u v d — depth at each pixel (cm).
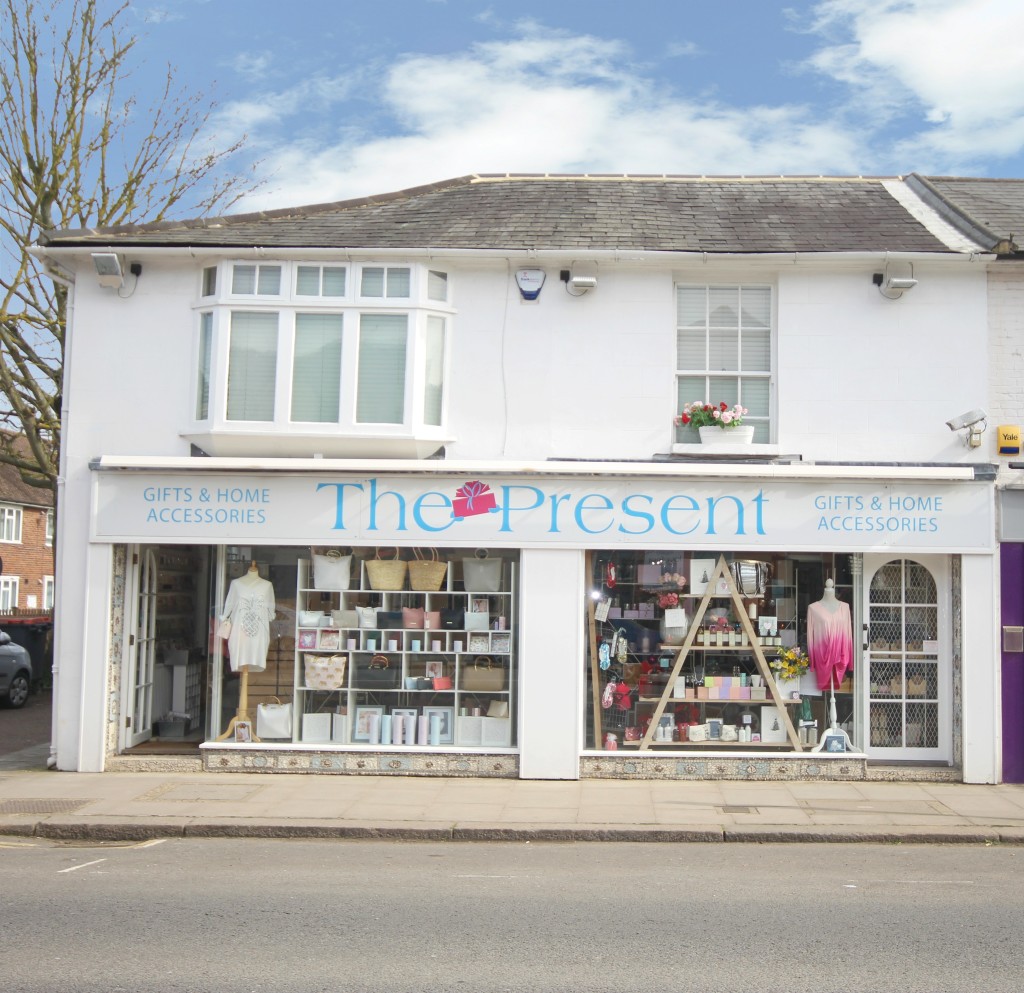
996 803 1077
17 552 3916
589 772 1195
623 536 1191
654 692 1223
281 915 690
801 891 767
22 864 847
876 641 1230
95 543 1212
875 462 1225
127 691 1257
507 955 612
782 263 1227
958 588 1207
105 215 1930
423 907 715
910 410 1228
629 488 1195
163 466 1196
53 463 1944
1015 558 1197
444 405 1245
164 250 1226
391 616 1251
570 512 1195
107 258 1216
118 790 1114
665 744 1215
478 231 1294
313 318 1242
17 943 626
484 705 1230
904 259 1209
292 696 1248
